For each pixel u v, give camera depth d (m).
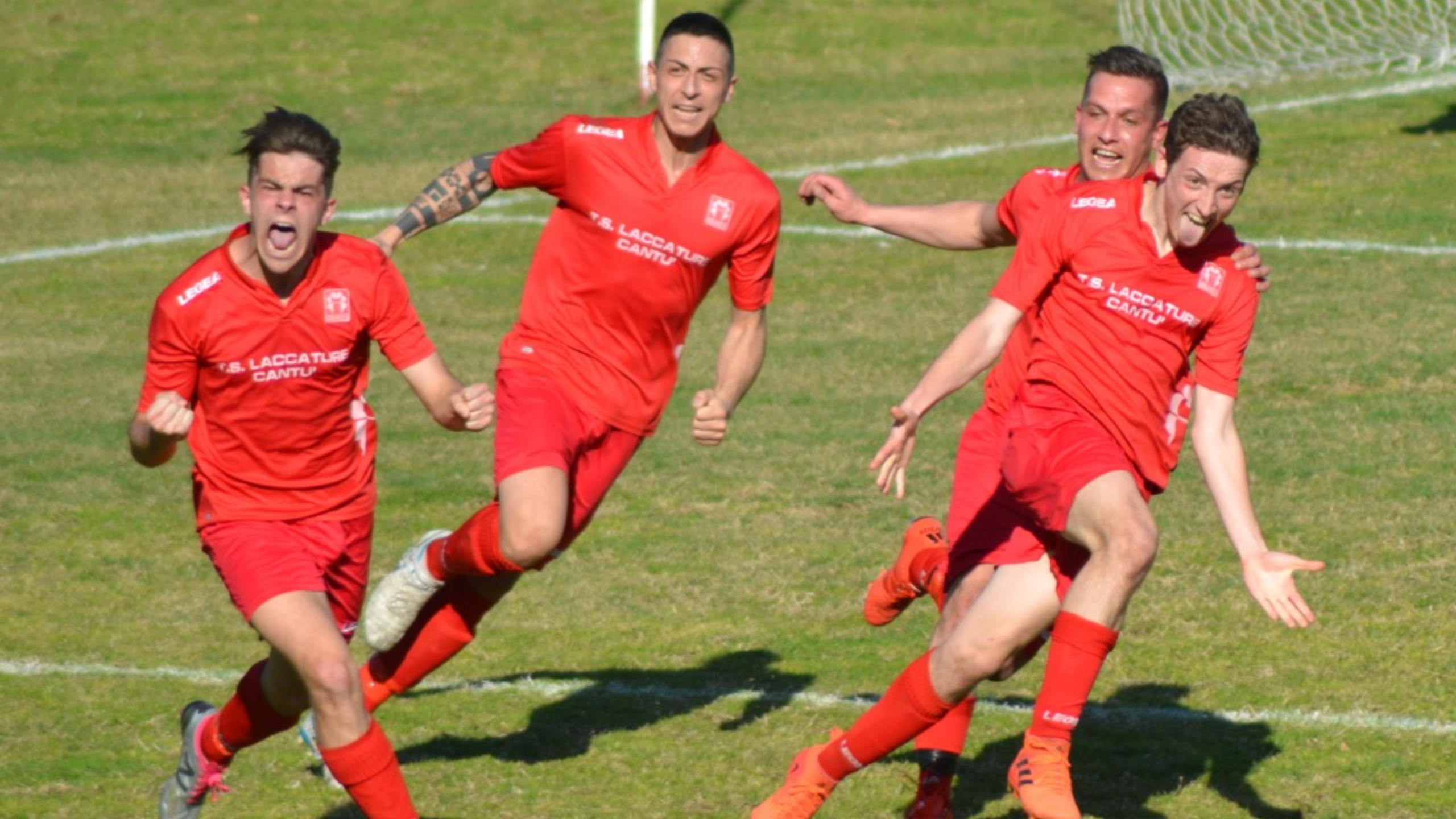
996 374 18.47
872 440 33.06
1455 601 23.62
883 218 21.33
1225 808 17.66
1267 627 22.98
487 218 56.00
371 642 18.34
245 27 85.88
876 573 25.78
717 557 26.53
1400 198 52.47
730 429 34.03
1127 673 21.56
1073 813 15.00
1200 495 29.16
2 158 66.75
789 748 19.38
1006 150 62.69
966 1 90.75
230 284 15.62
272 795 18.17
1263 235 49.19
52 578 25.81
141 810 17.45
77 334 43.44
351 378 16.34
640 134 18.81
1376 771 18.45
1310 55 69.06
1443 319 40.16
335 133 69.50
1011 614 15.98
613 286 18.86
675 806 17.75
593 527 28.12
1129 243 16.38
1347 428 32.44
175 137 69.62
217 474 16.22
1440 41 69.56
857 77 77.62
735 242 18.98
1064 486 15.70
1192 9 75.00
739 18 87.88
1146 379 16.56
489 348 41.06
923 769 17.38
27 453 33.00
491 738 19.80
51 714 20.20
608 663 22.31
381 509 29.42
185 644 22.92
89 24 86.06
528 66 79.81
